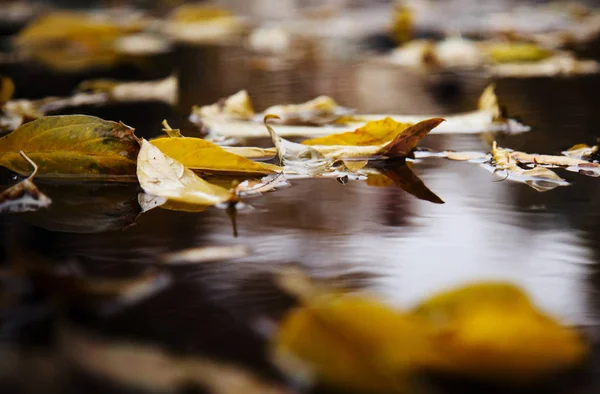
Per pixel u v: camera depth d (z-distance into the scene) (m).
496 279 0.70
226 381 0.57
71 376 0.57
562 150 0.89
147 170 0.79
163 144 0.82
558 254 0.72
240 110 1.01
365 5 3.05
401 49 1.69
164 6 3.14
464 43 1.66
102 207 0.78
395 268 0.71
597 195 0.79
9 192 0.78
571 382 0.57
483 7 2.83
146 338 0.65
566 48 1.71
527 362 0.56
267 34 2.08
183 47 1.95
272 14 2.92
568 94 1.11
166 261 0.71
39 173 0.82
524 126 0.97
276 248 0.73
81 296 0.67
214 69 1.46
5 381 0.57
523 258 0.72
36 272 0.67
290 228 0.75
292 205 0.78
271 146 0.91
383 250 0.72
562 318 0.67
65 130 0.82
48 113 1.02
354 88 1.19
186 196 0.79
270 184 0.82
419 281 0.70
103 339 0.64
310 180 0.83
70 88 1.17
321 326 0.57
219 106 1.01
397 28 2.07
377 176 0.83
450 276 0.70
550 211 0.77
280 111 1.03
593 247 0.73
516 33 1.80
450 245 0.73
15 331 0.65
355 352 0.56
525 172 0.83
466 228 0.75
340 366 0.56
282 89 1.18
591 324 0.67
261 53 1.78
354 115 1.01
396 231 0.74
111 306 0.68
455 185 0.81
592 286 0.69
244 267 0.71
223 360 0.60
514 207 0.78
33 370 0.58
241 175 0.83
